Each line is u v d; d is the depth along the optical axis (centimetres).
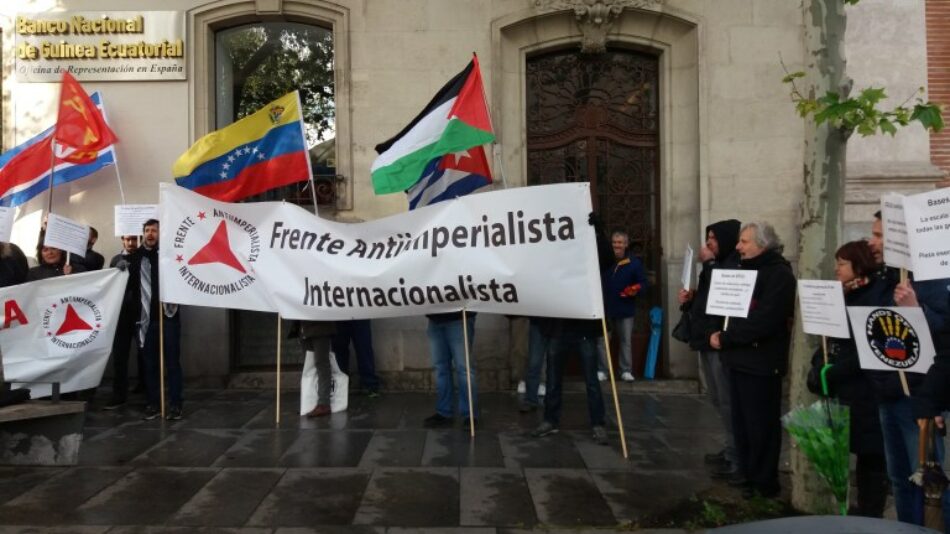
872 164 846
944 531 347
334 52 855
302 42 889
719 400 529
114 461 557
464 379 662
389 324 834
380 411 721
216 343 839
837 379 410
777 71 845
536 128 886
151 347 699
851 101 399
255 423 673
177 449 589
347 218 842
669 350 855
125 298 741
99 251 836
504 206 595
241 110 898
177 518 443
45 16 839
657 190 888
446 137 624
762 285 459
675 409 746
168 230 681
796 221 841
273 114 763
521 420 686
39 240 777
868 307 372
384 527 431
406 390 827
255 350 874
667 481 512
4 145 860
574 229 575
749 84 846
